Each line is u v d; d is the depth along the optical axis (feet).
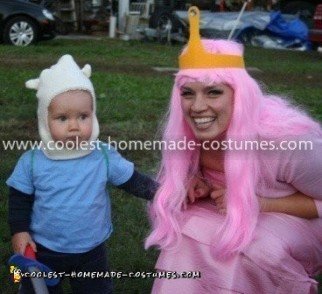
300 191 10.49
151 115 27.22
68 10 68.08
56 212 10.76
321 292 12.93
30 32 52.34
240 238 9.87
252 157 10.08
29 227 11.00
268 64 46.70
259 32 59.16
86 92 10.69
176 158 10.61
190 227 10.29
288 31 59.16
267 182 10.37
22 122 25.45
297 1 65.31
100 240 11.10
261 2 66.59
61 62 10.84
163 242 10.34
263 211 10.41
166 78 37.60
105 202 11.14
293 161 10.15
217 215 10.38
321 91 35.65
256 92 10.13
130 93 32.12
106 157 10.96
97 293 11.39
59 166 10.77
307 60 50.90
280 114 10.30
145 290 13.41
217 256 9.94
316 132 10.48
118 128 25.03
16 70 38.32
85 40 59.52
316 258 10.69
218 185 10.63
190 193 10.68
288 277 9.87
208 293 9.97
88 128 10.70
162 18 60.13
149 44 58.23
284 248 9.96
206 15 57.82
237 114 9.92
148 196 11.05
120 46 54.80
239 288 9.78
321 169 10.23
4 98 29.53
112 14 66.69
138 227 15.96
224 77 9.82
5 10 51.60
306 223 10.52
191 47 9.91
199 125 10.08
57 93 10.52
